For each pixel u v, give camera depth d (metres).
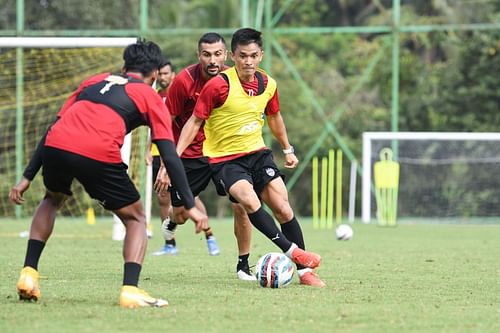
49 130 16.59
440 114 69.81
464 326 14.93
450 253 31.70
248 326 14.59
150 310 16.11
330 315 15.81
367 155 56.94
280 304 17.14
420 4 79.31
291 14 78.88
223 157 21.06
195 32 62.53
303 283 20.62
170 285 20.47
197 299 17.78
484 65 68.75
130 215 16.75
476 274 23.80
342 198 68.75
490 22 73.75
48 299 17.64
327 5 81.44
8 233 42.28
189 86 23.41
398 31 59.97
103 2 72.75
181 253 30.70
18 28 60.94
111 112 16.27
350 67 74.12
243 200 20.27
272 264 19.98
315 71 73.12
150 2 75.19
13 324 14.55
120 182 16.42
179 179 16.12
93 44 37.88
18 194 17.06
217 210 69.62
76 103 16.56
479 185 63.41
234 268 25.08
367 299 18.12
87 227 48.38
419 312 16.38
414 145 64.69
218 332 14.02
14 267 24.64
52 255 29.09
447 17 75.38
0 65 54.56
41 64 53.59
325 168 54.91
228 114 20.80
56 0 71.00
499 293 19.61
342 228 39.12
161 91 31.48
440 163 62.72
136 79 16.75
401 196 63.53
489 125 68.31
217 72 23.14
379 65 71.88
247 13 61.91
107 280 21.44
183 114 23.80
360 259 28.64
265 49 60.69
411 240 39.62
